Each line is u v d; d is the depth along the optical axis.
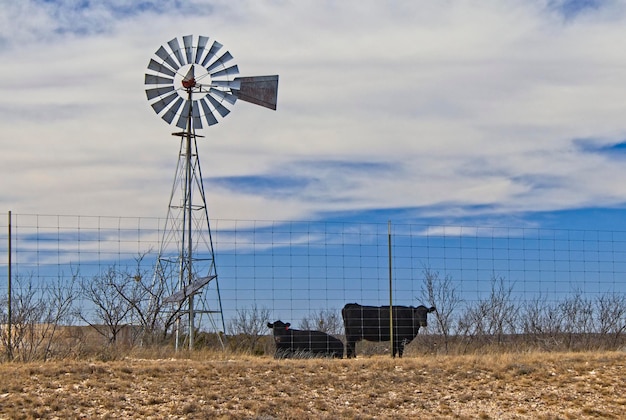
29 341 22.03
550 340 26.36
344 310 25.56
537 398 17.86
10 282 21.84
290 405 16.86
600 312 27.05
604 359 20.72
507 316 27.02
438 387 18.50
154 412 16.12
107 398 16.73
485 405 17.42
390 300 23.16
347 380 18.77
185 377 18.50
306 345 25.20
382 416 16.38
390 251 23.66
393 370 19.72
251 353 26.42
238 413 16.17
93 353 21.73
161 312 29.36
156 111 31.81
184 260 30.41
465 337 26.95
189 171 31.45
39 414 15.71
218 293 29.22
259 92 32.97
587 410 17.09
